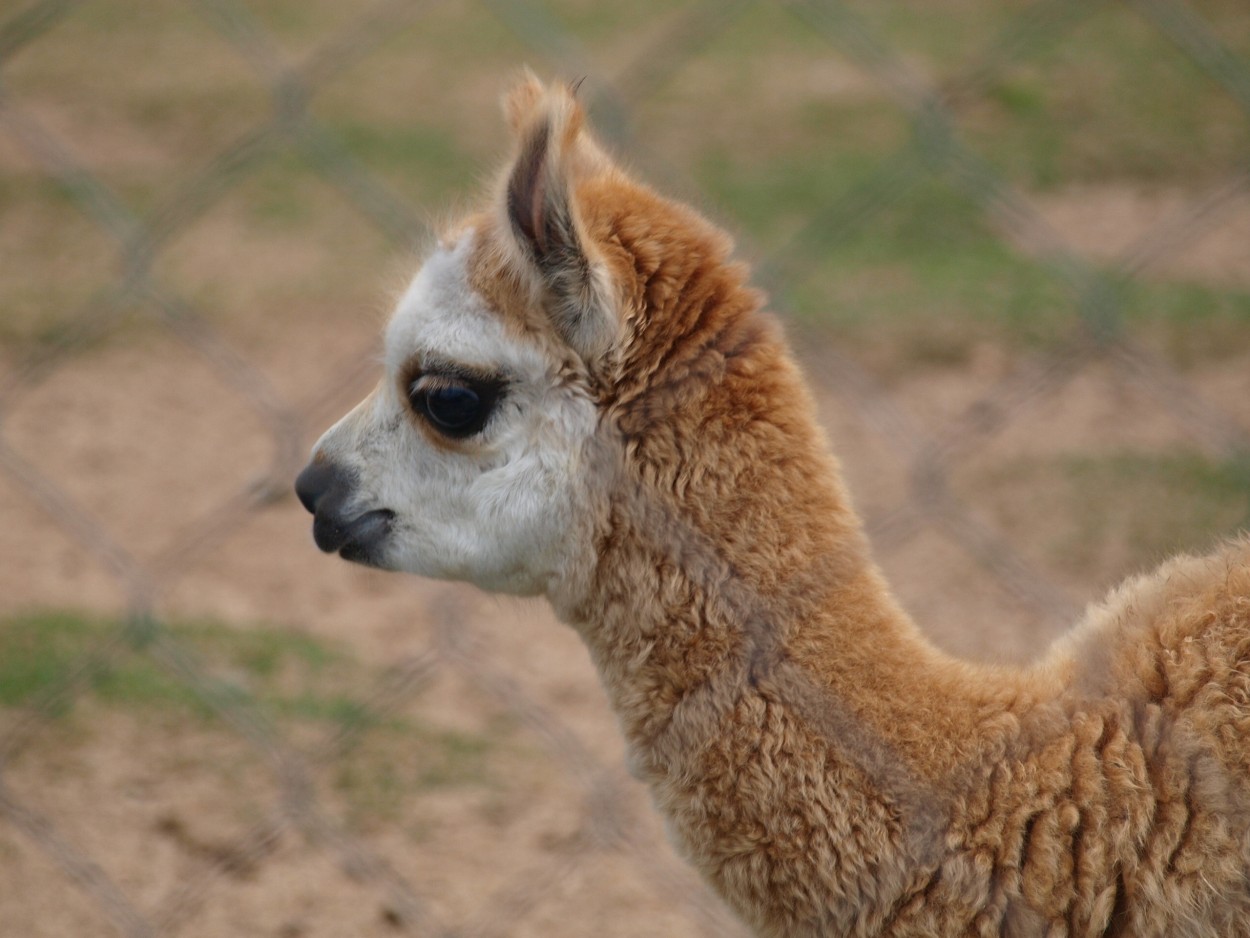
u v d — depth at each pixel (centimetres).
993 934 1200
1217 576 1263
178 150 5219
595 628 1365
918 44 5700
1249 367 3347
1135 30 5788
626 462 1315
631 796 2188
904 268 4162
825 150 5094
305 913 1934
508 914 1930
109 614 2636
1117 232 4200
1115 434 3144
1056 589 2512
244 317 4041
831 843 1241
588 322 1300
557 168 1263
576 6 6494
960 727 1225
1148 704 1199
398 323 1399
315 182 5056
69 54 6278
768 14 6538
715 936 1897
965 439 3120
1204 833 1150
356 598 2780
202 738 2280
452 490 1382
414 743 2316
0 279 4275
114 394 3644
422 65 6056
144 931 1853
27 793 2134
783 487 1289
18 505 3095
